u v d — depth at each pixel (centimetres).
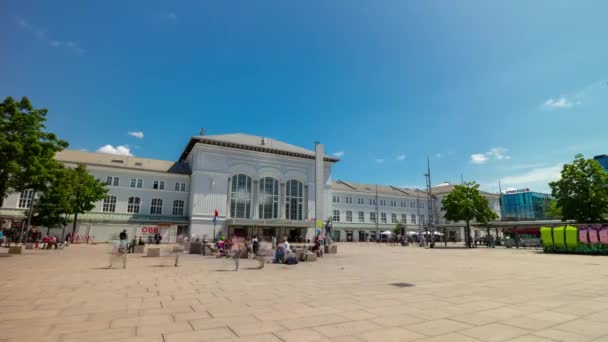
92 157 5406
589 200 3331
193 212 5219
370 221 7800
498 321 630
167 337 522
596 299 850
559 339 523
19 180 1983
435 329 575
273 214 5959
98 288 980
